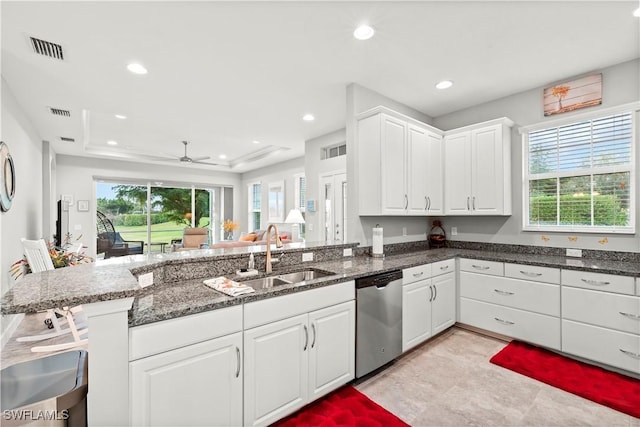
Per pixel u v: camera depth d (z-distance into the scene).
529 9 1.97
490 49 2.46
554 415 1.85
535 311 2.68
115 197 7.21
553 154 3.11
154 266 1.82
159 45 2.37
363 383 2.22
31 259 2.71
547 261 2.70
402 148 3.12
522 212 3.29
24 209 3.66
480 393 2.08
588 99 2.84
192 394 1.40
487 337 3.03
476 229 3.71
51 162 5.77
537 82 3.06
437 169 3.58
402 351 2.54
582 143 2.93
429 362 2.52
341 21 2.09
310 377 1.88
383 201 2.90
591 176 2.88
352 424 1.75
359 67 2.75
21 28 2.12
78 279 1.38
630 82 2.63
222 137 5.40
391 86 3.15
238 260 2.28
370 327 2.27
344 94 3.37
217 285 1.80
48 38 2.25
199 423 1.42
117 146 6.30
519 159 3.31
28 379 1.13
